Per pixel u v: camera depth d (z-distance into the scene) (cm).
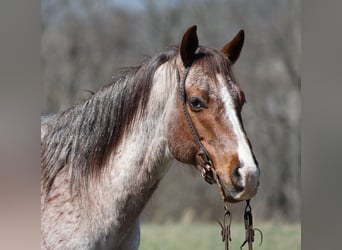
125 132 874
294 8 4734
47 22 4950
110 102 887
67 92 4831
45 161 893
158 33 5191
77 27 5091
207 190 4044
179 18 5156
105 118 882
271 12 4831
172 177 4019
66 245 848
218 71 841
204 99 830
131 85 885
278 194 4269
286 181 4319
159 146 866
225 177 805
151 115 870
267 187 4291
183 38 848
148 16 5222
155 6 5212
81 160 876
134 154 865
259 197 4238
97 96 896
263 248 1808
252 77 4744
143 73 887
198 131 833
